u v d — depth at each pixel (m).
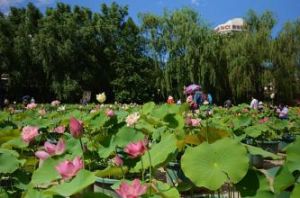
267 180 1.99
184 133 3.84
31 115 8.31
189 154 2.09
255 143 6.39
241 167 1.97
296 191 1.74
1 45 36.31
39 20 41.12
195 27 30.88
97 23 41.84
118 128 4.59
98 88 41.06
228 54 28.77
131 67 40.50
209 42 30.06
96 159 3.59
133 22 43.25
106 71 41.06
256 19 30.73
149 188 2.05
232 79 28.23
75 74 38.31
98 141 3.56
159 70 33.47
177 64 31.41
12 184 2.80
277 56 27.75
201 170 2.02
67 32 38.66
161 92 33.41
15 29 40.91
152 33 33.25
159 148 2.58
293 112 14.44
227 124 6.65
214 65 29.81
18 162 2.81
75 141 3.70
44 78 38.41
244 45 28.28
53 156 2.49
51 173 2.39
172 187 2.24
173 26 32.47
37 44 36.88
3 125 6.48
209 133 2.90
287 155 2.00
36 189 2.25
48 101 39.06
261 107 14.59
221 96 30.36
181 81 31.41
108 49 40.97
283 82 27.97
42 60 36.69
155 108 5.38
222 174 1.98
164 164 2.49
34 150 4.17
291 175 1.93
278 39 28.56
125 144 3.38
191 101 6.89
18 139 3.87
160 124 4.77
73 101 37.28
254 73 28.09
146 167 2.52
